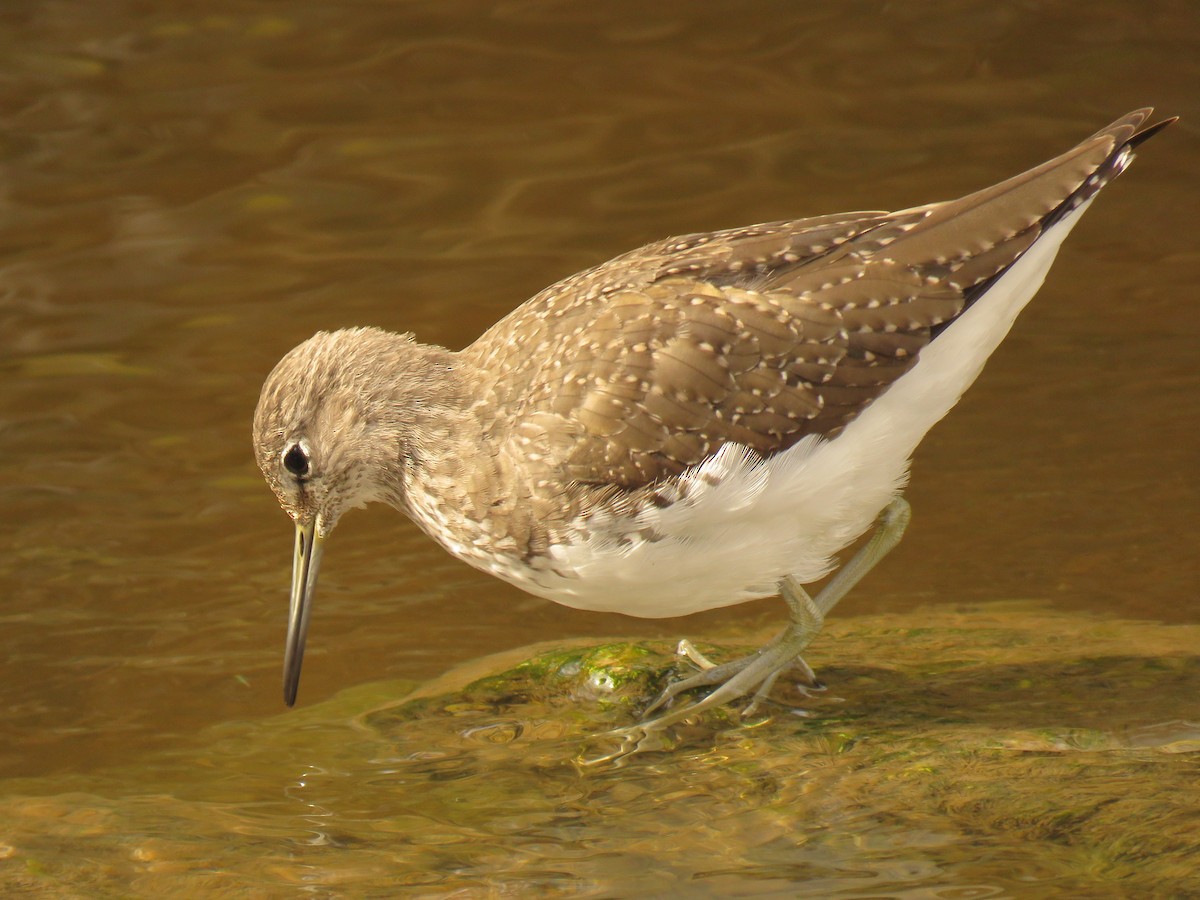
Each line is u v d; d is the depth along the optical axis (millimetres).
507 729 11297
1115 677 11188
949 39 23750
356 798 10414
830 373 10594
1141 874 8602
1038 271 10984
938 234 10875
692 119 21859
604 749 10859
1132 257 18266
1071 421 15375
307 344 11805
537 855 9516
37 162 21125
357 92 22781
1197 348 16406
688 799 10047
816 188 19922
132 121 22078
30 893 9289
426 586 13781
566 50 23812
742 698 11414
